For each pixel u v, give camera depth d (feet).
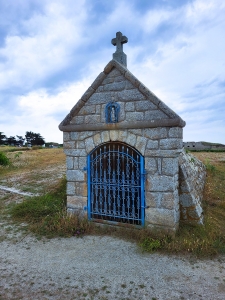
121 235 17.54
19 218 21.70
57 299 11.04
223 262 14.06
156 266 13.71
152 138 16.72
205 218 19.53
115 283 12.21
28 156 72.64
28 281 12.43
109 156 18.49
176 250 15.11
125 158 18.10
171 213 16.38
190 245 15.29
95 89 18.75
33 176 41.86
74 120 19.70
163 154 16.39
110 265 13.88
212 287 11.78
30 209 22.54
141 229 17.15
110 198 18.81
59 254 15.30
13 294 11.37
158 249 15.43
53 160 64.59
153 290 11.62
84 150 19.39
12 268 13.70
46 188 32.94
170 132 16.17
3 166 52.49
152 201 16.97
